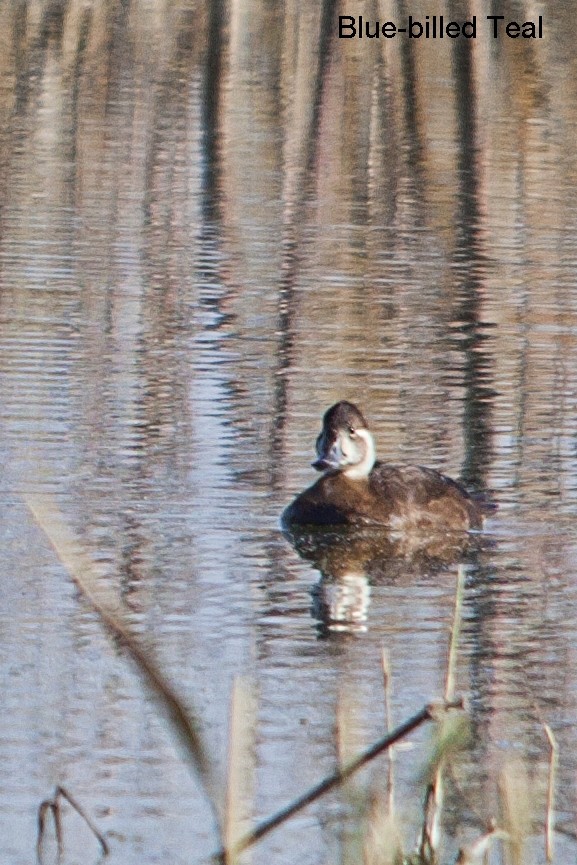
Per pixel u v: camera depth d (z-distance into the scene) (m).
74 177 29.09
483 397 17.33
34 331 19.06
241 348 18.89
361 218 27.09
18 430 15.39
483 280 23.05
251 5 51.97
